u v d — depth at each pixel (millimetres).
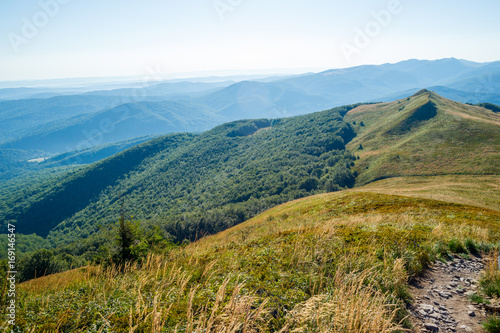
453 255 8008
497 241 9383
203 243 11656
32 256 32531
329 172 123750
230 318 3342
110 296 5109
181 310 4129
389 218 16531
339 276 4965
